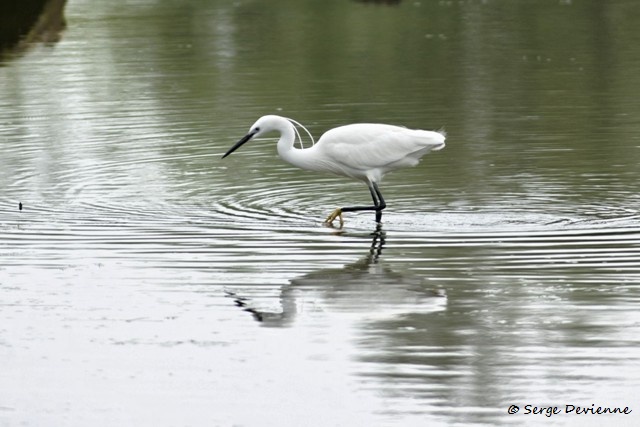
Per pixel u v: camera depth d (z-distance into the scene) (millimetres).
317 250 13820
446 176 17828
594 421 9094
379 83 25547
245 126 21734
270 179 17969
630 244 13742
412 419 9195
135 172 18391
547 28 32625
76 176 18078
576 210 15547
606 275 12523
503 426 9055
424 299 11898
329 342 10773
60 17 35000
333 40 31703
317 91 24828
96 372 10227
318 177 18109
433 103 23250
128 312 11688
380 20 35125
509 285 12281
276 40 31766
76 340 10969
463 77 26047
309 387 9805
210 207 16141
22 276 12898
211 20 35750
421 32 32625
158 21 35688
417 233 14570
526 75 26078
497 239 14148
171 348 10727
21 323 11430
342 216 15617
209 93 24922
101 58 29672
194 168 18688
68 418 9352
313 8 38031
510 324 11078
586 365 10062
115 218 15477
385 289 12250
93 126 22000
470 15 35750
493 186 17078
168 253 13750
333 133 15688
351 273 12852
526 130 20828
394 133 15531
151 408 9492
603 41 30234
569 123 21250
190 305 11867
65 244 14195
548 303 11633
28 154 19703
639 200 16031
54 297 12172
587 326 10961
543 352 10352
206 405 9531
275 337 10914
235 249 13898
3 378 10133
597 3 37000
